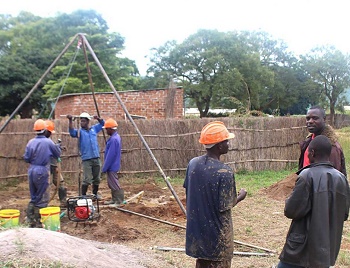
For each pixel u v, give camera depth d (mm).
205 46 39312
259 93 41406
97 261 4078
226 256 3641
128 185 11844
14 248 3785
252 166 13875
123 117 17125
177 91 17516
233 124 13641
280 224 7805
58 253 3889
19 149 12344
